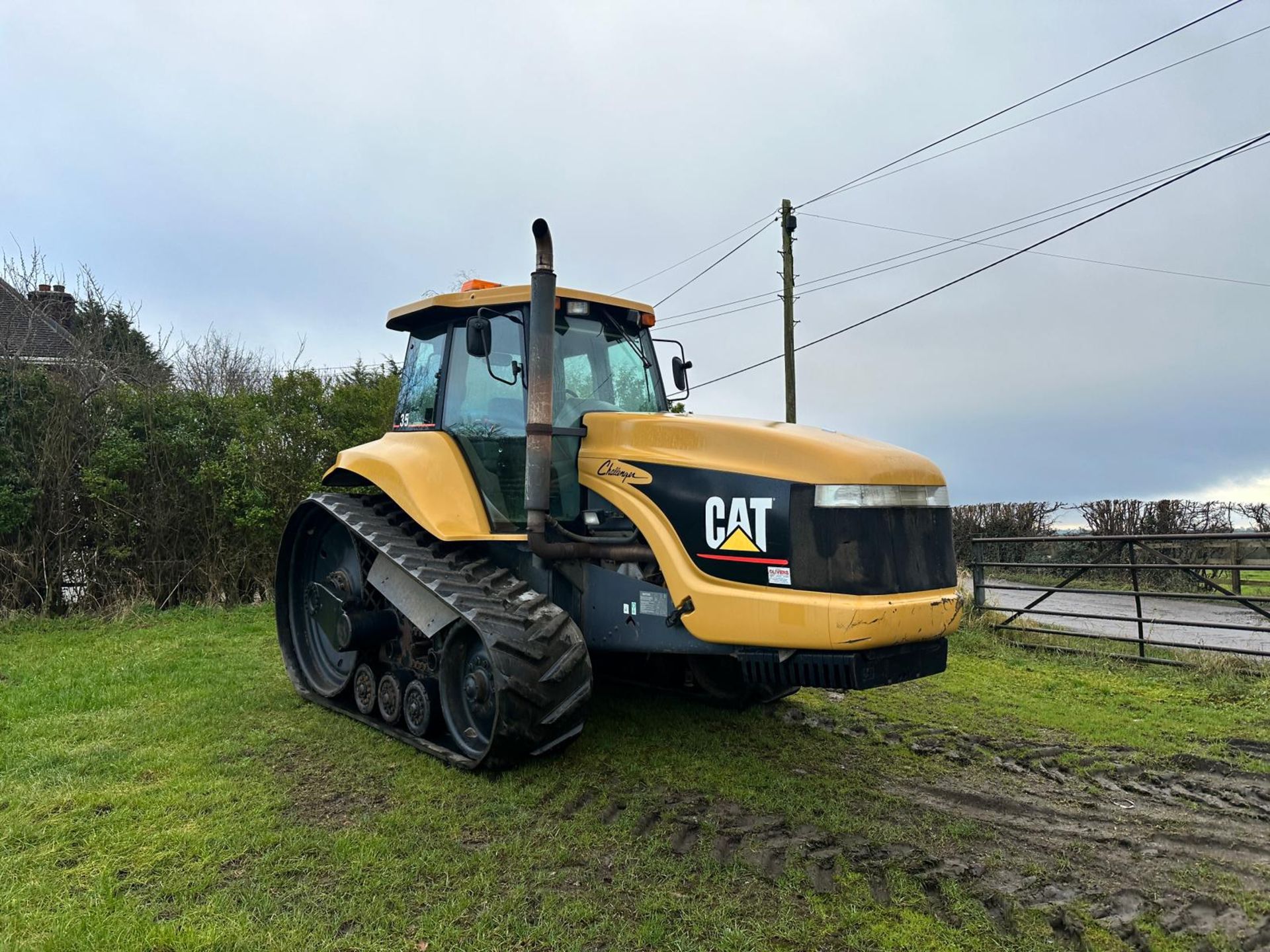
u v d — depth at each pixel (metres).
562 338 4.74
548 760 4.35
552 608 4.18
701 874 3.17
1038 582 13.59
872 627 3.44
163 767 4.29
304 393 10.70
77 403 9.26
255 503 9.75
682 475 4.05
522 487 4.59
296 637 5.99
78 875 3.14
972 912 2.91
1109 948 2.69
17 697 5.59
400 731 4.77
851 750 4.70
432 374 5.32
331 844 3.39
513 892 3.01
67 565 9.19
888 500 3.65
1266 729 5.15
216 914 2.87
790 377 16.66
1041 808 3.91
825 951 2.68
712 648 3.96
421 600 4.62
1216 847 3.51
